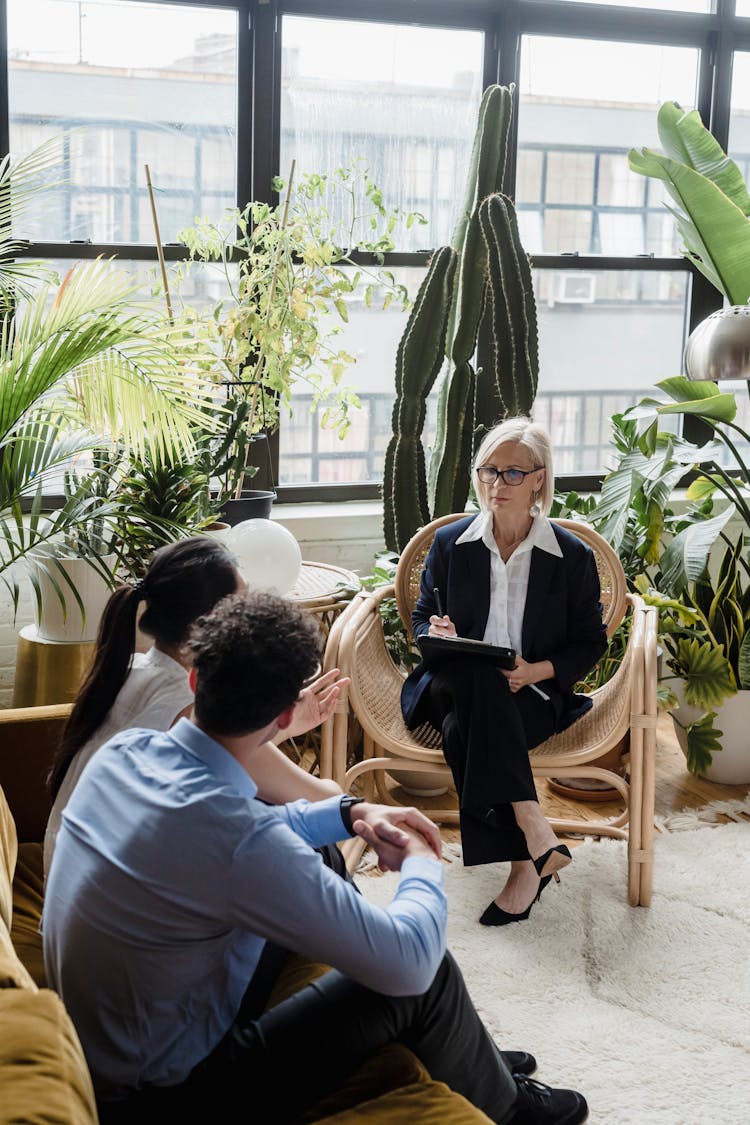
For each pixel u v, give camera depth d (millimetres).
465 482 3613
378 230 4031
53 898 1407
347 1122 1358
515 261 3510
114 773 1419
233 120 3834
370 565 4074
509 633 2822
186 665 1747
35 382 2637
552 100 4172
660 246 4375
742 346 2957
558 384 4363
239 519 3371
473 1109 1397
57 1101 931
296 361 3859
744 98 4402
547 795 3418
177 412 2766
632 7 4176
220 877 1306
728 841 3037
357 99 3949
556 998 2332
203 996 1381
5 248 3195
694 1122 1961
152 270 3512
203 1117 1377
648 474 3486
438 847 1627
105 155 3723
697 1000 2332
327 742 2688
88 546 2877
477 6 3982
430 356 3502
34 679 3172
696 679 3367
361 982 1371
